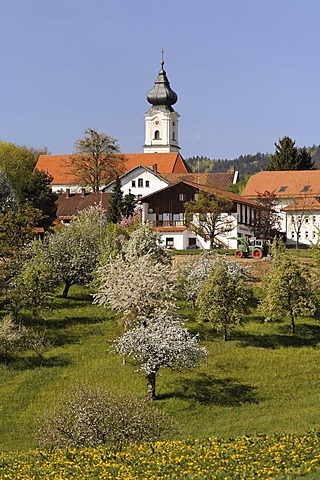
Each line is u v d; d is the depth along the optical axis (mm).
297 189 164625
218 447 38250
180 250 112250
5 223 99188
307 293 75750
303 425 51469
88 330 75250
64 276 85938
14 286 80062
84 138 175875
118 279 74438
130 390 61031
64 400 47188
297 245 142375
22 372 64562
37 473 36781
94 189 175250
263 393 60969
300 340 73625
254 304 82750
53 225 134125
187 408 58062
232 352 69562
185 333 63562
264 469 33531
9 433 53156
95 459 38000
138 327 68062
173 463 36094
